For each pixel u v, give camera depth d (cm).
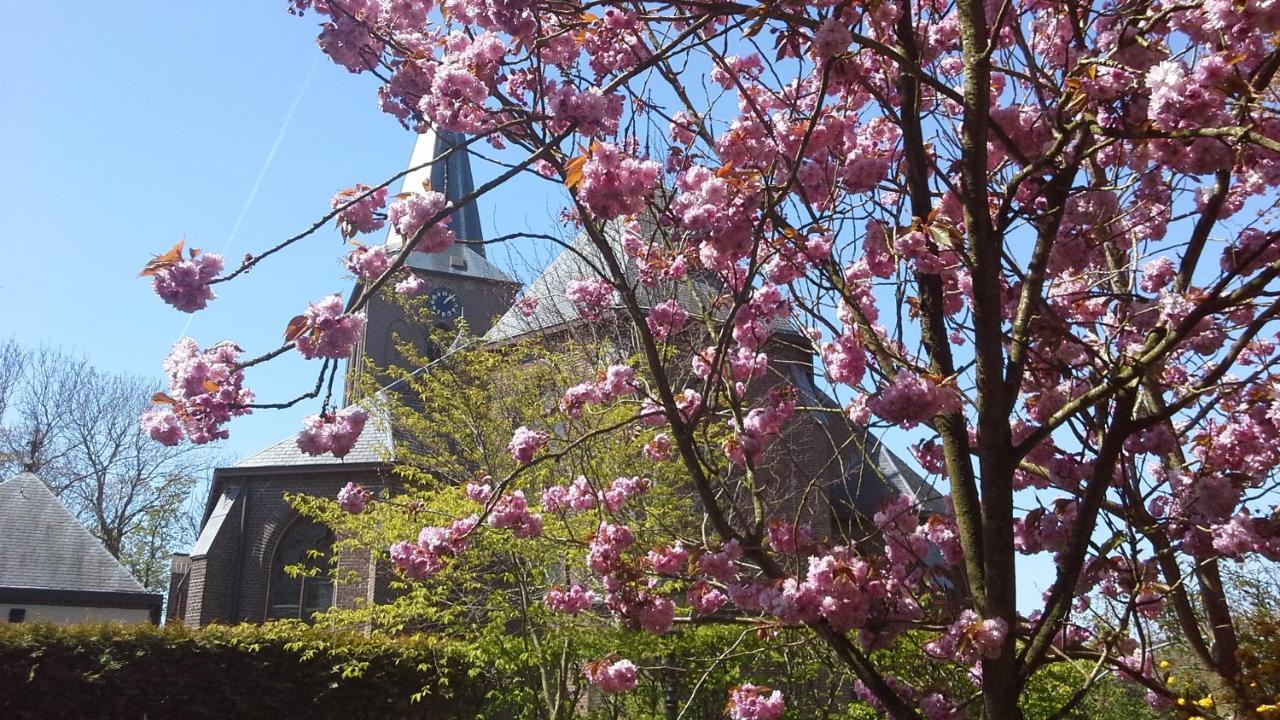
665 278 529
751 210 371
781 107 528
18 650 1260
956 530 418
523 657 1040
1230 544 377
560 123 370
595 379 602
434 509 960
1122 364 353
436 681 1322
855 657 380
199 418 344
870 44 354
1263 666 480
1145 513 397
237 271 336
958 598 402
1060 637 425
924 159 397
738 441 467
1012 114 405
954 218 424
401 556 512
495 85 416
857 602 358
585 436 464
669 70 455
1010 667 334
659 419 490
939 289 393
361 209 402
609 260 402
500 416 1434
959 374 337
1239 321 461
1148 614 475
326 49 416
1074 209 413
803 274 420
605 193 333
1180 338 320
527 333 1499
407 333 3164
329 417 372
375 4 439
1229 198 490
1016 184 357
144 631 1346
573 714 1008
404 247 349
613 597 473
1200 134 299
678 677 1005
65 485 3641
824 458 1127
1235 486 398
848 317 453
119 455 3762
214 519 2469
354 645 1370
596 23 441
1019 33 437
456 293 3312
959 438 371
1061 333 362
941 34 466
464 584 1138
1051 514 381
